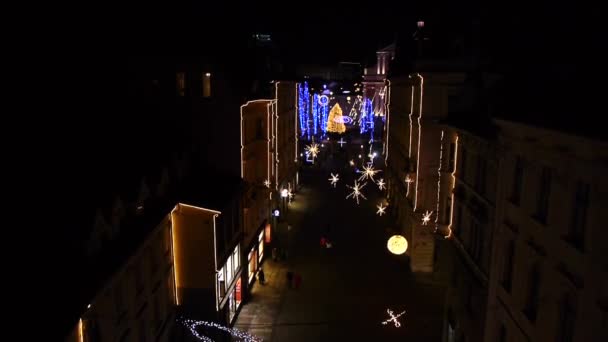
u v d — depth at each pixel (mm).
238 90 28547
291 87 50406
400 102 41750
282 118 44594
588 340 9297
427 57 30828
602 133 8461
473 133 18281
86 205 15594
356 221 45094
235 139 28781
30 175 15562
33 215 13875
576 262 9945
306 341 24000
